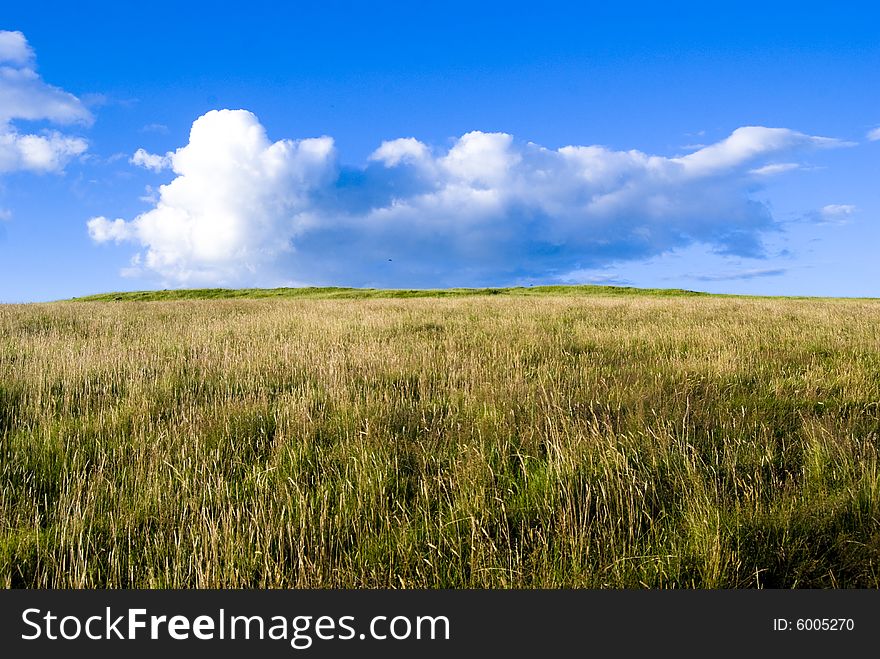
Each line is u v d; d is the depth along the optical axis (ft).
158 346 32.78
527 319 49.08
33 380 21.98
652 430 15.39
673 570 9.55
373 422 16.60
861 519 10.93
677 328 40.32
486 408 18.01
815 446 14.02
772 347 31.42
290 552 10.26
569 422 16.14
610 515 10.80
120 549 10.39
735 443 14.96
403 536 10.43
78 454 14.30
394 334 38.75
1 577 9.58
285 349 29.48
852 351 29.48
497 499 11.64
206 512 11.36
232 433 16.30
